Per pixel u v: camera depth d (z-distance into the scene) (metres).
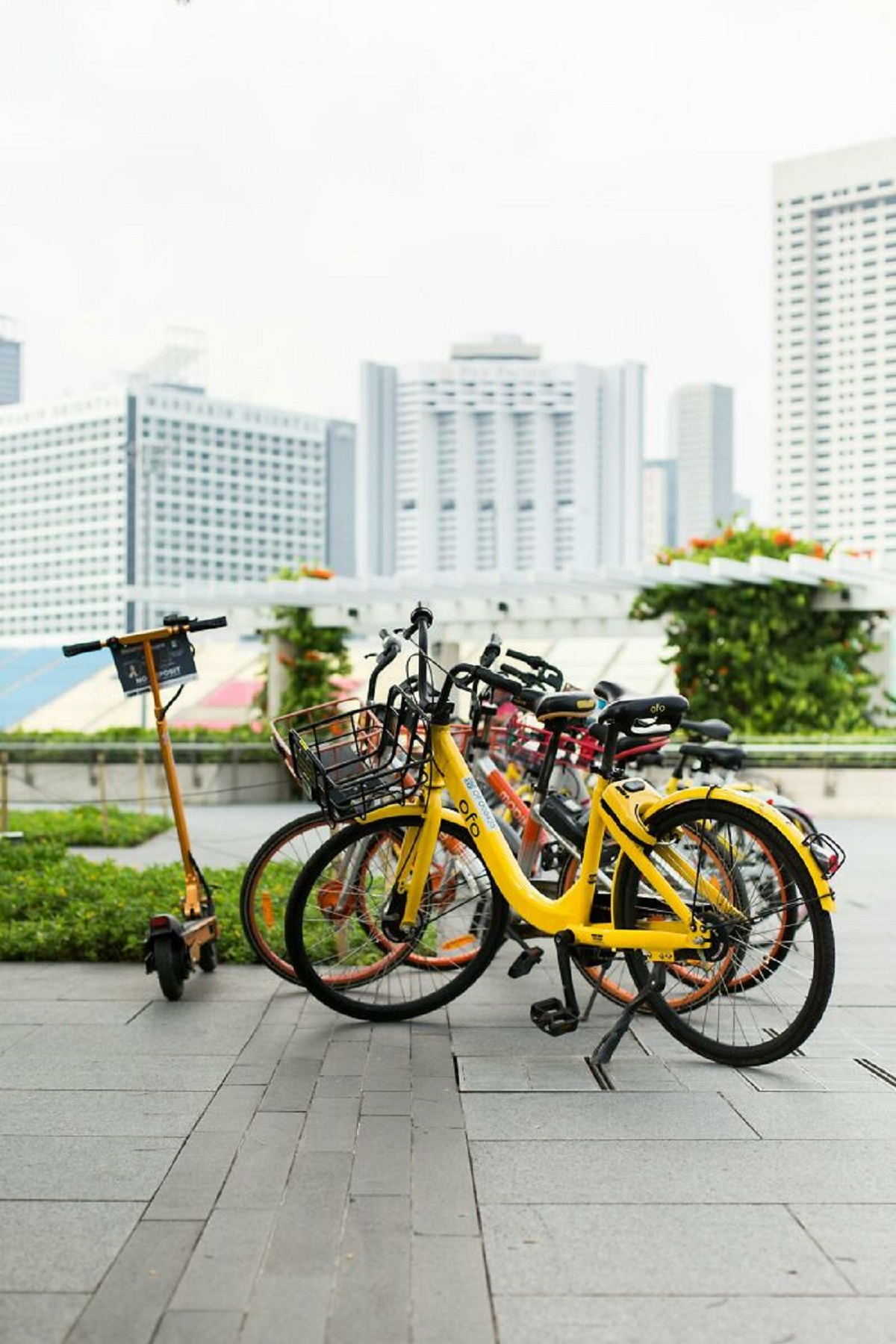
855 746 13.05
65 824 10.63
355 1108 3.36
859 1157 3.03
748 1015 3.89
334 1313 2.26
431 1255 2.49
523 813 4.62
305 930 4.32
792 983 3.83
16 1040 4.01
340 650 17.25
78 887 6.17
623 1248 2.53
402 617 16.58
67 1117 3.28
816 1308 2.29
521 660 5.25
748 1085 3.59
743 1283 2.38
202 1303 2.30
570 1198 2.77
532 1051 3.92
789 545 14.30
